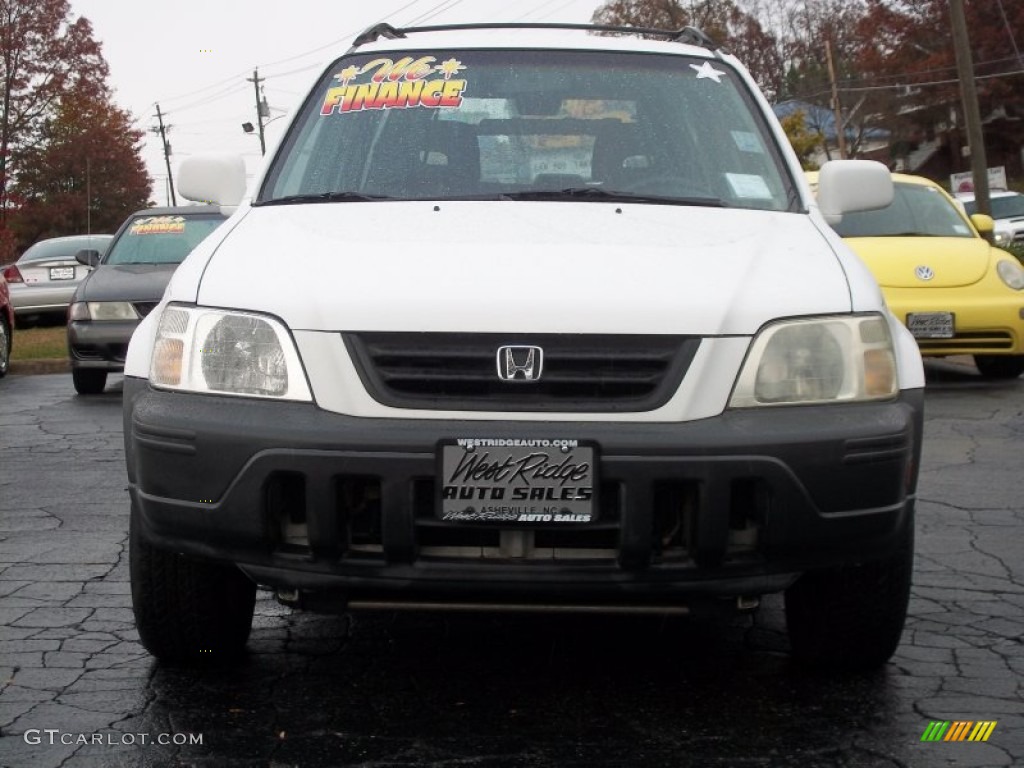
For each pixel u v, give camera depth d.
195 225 13.77
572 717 3.97
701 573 3.70
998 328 10.88
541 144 4.98
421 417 3.69
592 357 3.73
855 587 4.14
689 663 4.49
